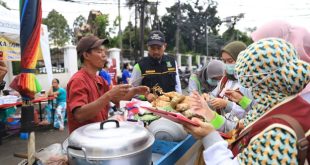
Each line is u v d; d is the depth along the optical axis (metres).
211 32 43.28
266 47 1.06
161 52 3.51
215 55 43.00
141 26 20.81
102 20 21.19
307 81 1.05
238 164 1.04
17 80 1.70
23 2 1.66
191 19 38.97
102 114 2.00
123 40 32.12
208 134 1.21
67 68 13.81
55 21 32.03
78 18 26.28
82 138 1.18
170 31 37.16
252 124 1.11
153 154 1.77
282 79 1.04
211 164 1.14
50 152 1.58
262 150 0.95
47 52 6.40
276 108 1.06
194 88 3.12
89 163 1.13
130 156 1.15
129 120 1.96
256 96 1.14
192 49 39.31
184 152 1.79
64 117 6.85
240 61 1.14
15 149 5.11
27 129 1.67
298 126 0.94
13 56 5.88
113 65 11.57
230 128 1.76
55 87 6.78
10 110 6.26
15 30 5.31
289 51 1.07
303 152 0.91
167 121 1.82
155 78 3.50
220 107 2.31
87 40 1.99
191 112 1.75
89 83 1.92
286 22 1.65
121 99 2.18
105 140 1.15
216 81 3.02
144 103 2.28
